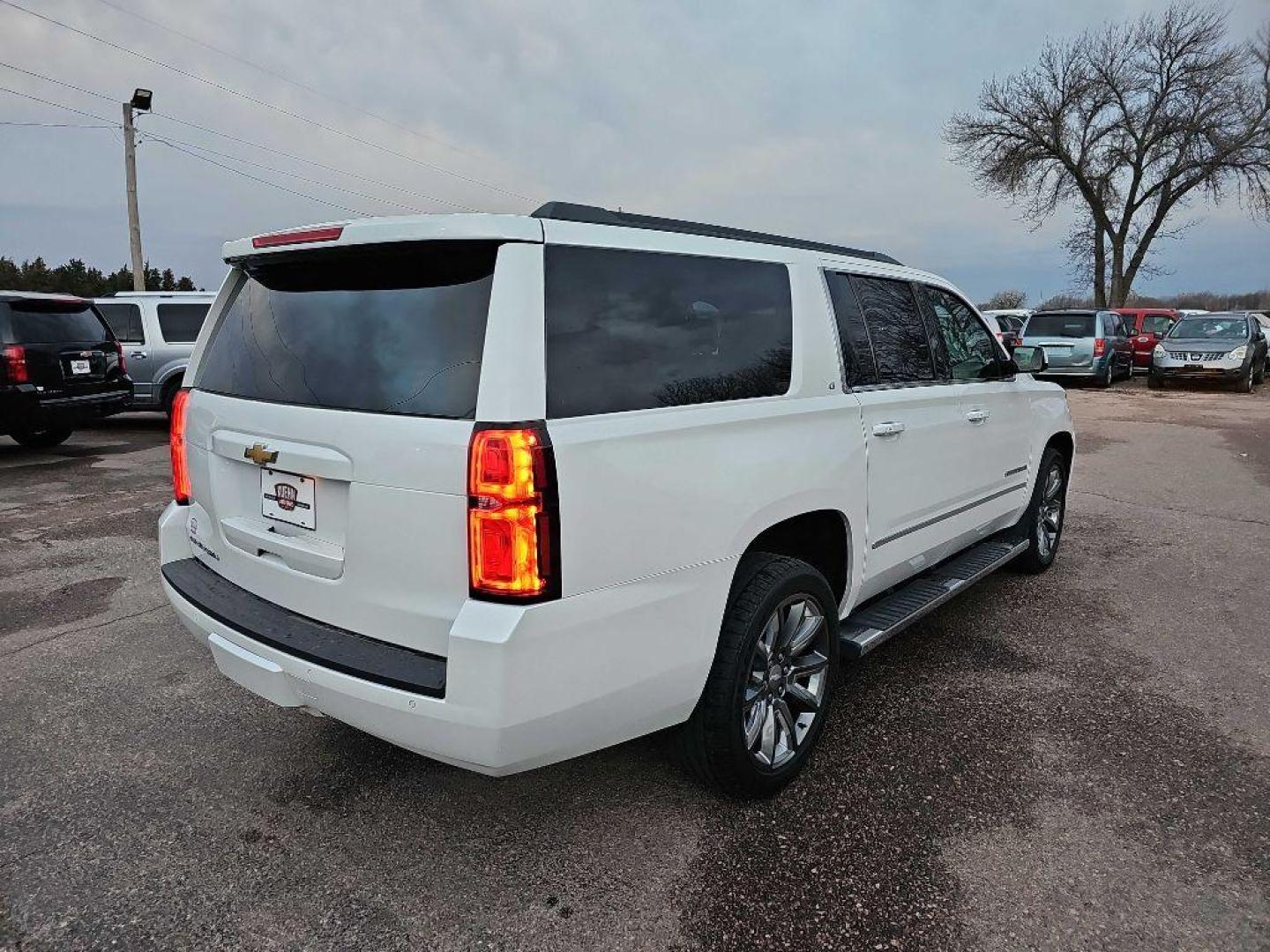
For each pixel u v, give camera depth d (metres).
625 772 2.93
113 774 2.90
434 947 2.12
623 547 2.17
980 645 4.07
